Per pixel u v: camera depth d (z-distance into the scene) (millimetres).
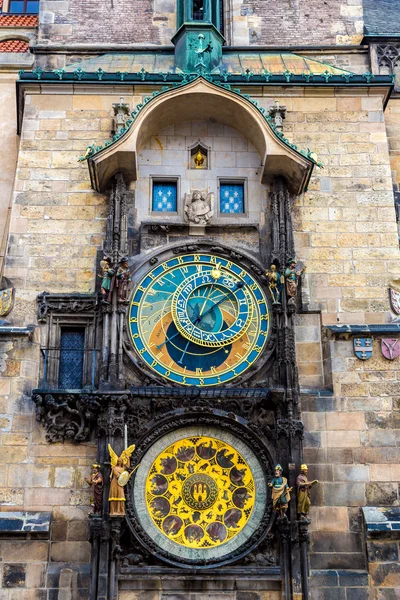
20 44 34094
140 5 32875
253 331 26062
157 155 28156
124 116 28172
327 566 23875
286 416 24516
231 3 32969
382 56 32094
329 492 24531
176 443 24703
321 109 29031
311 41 32594
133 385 25266
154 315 26109
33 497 24297
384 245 27469
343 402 25406
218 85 27359
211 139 28453
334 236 27531
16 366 25391
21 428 24844
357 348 25859
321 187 28094
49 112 28578
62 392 24688
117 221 26484
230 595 23500
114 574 23141
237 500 24344
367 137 28750
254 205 27719
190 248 26766
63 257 26922
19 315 26203
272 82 28953
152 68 30656
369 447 24984
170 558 23578
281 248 26484
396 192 30062
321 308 26656
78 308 26219
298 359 26094
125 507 23766
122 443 24078
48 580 23531
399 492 24562
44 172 27891
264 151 27406
